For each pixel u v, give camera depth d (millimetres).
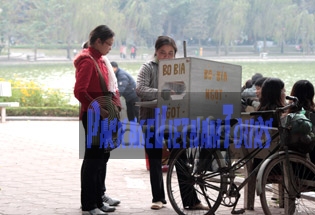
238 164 6199
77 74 6371
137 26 66438
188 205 6633
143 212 6688
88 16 64375
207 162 6238
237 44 70062
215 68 6188
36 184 8344
